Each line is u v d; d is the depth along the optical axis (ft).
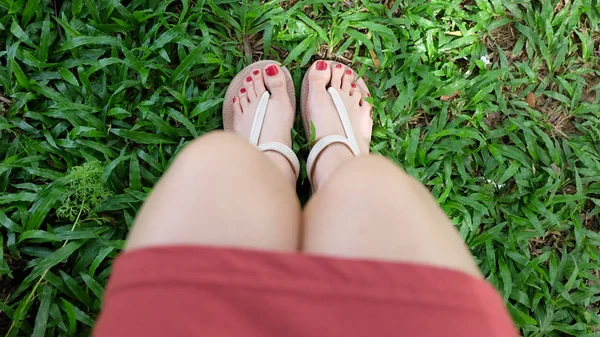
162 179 2.49
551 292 4.91
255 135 4.65
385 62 5.09
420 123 5.17
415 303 1.95
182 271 1.91
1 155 4.49
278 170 2.74
